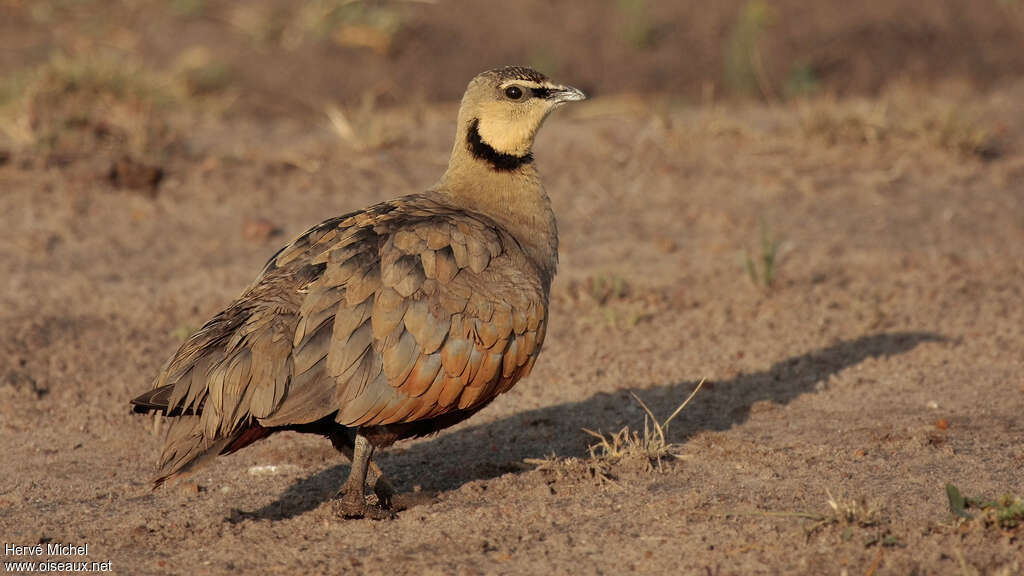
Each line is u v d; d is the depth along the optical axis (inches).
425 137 919.0
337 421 368.8
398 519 399.9
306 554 373.1
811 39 1116.5
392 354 368.2
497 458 460.4
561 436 481.7
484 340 378.9
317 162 846.5
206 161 837.8
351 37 1088.2
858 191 786.8
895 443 447.8
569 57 1109.1
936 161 830.5
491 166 446.6
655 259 690.8
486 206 441.4
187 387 353.7
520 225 442.3
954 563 342.3
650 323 607.2
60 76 916.0
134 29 1102.4
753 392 521.0
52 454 471.8
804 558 349.1
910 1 1186.6
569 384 541.0
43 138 825.5
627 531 378.3
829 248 692.7
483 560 362.0
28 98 874.1
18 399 521.0
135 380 547.2
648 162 852.0
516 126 443.2
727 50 1117.7
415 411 376.8
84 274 669.9
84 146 839.1
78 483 442.0
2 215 740.7
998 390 504.1
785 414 492.7
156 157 834.2
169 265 689.0
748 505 390.9
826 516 372.5
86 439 487.8
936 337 569.6
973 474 412.8
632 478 425.1
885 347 562.6
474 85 448.5
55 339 586.2
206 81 1021.8
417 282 375.9
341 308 368.8
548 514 396.2
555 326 608.7
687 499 398.6
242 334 362.6
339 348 365.4
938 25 1152.8
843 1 1179.3
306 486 437.1
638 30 1121.4
